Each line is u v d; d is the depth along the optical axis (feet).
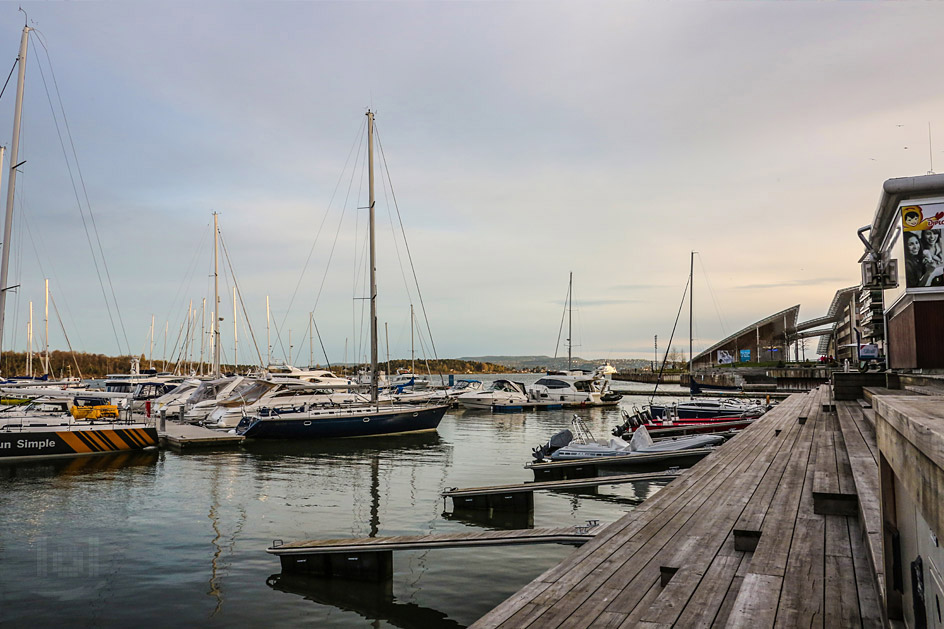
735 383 215.92
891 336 51.24
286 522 43.16
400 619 26.91
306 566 32.17
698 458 56.70
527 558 34.35
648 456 57.16
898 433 6.44
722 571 16.87
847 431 41.47
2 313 73.72
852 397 67.31
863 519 18.31
